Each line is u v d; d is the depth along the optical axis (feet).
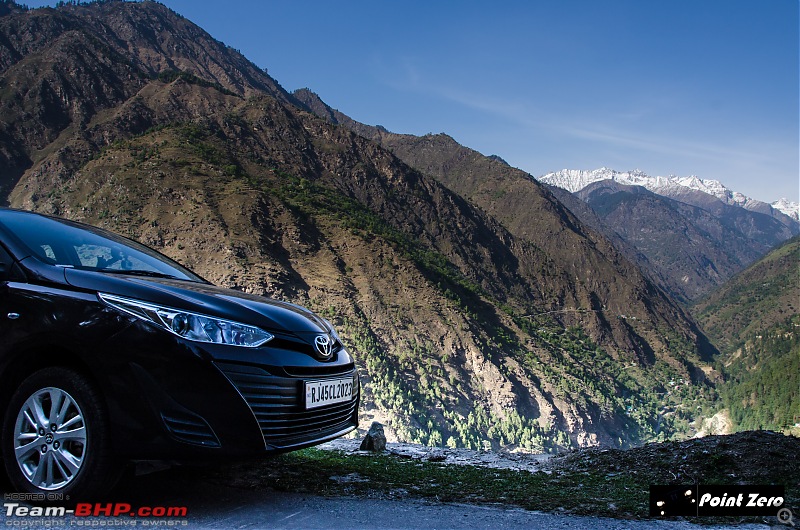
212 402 12.12
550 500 16.51
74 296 12.71
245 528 12.15
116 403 11.94
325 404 14.30
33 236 14.60
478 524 13.28
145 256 16.97
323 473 17.83
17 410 12.63
